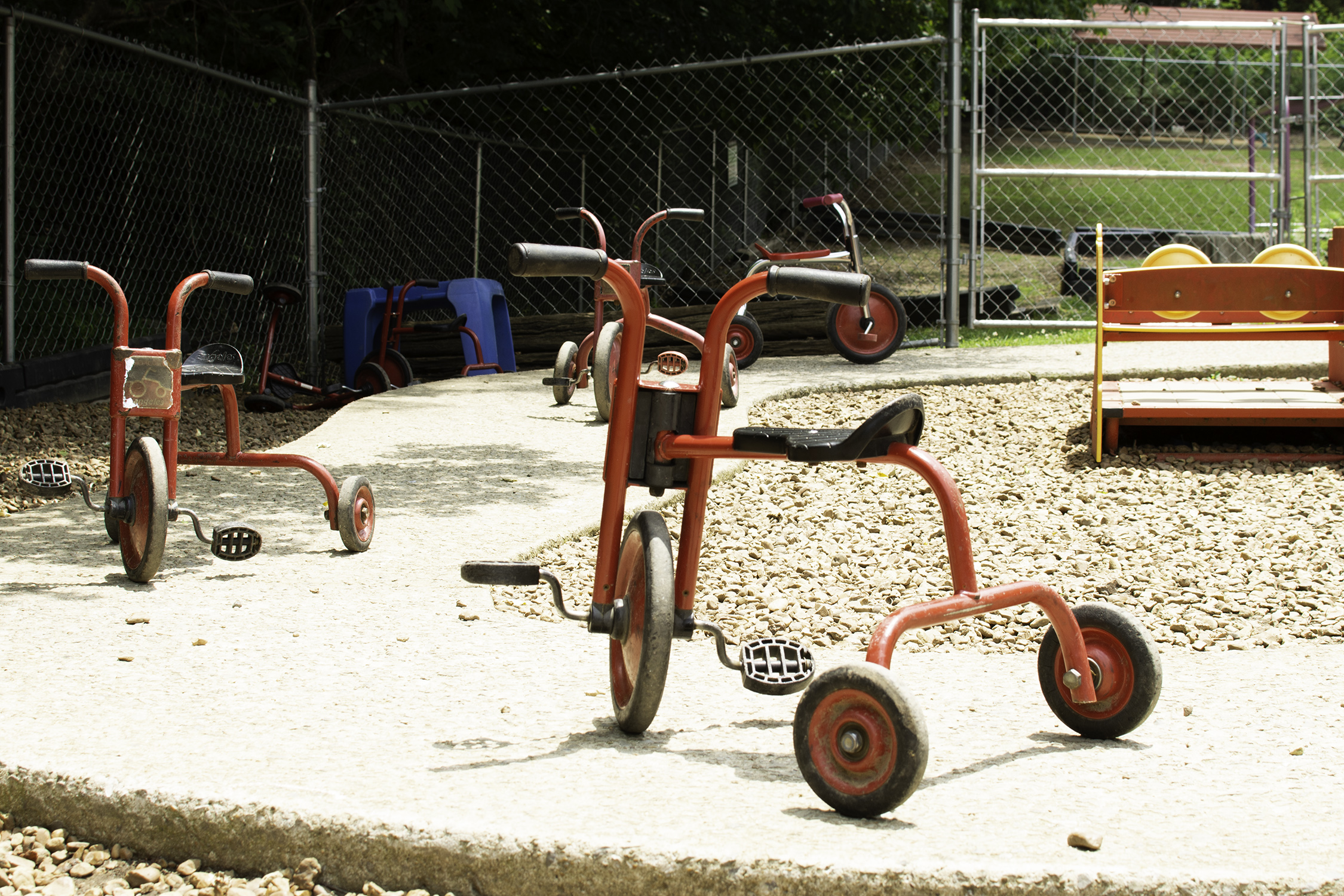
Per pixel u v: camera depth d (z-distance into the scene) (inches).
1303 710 98.3
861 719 74.1
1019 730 94.3
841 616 129.0
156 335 323.0
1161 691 102.0
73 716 93.3
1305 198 372.5
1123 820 75.9
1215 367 263.4
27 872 76.9
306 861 75.2
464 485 186.2
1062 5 609.0
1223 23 350.9
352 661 108.7
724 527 165.6
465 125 418.9
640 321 90.0
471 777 82.0
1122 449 206.4
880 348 311.0
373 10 425.4
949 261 343.3
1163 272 193.3
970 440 218.1
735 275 489.7
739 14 496.4
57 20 256.8
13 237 260.2
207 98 347.9
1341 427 202.7
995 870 67.9
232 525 137.9
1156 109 756.6
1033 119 801.6
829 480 189.2
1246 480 187.0
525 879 71.7
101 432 253.6
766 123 524.4
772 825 74.0
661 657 85.2
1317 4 1253.7
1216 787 82.0
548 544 153.6
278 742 88.4
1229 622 126.4
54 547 150.6
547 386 289.1
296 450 215.5
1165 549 153.5
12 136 254.2
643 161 455.8
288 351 358.6
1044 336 366.6
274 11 429.1
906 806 77.8
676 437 90.7
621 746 89.0
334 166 364.2
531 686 102.8
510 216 452.8
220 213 361.4
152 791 79.0
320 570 140.1
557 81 340.8
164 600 127.3
